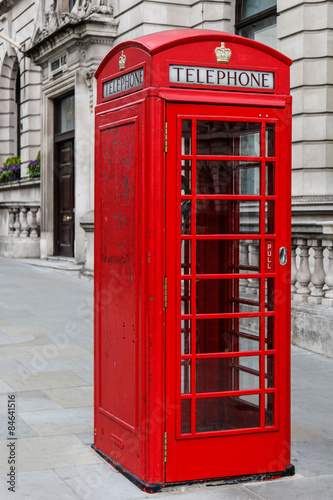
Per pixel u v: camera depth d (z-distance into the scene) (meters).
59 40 15.01
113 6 14.22
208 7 13.06
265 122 4.02
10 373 6.62
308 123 10.94
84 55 14.51
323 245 8.00
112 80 4.31
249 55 3.99
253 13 12.71
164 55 3.81
